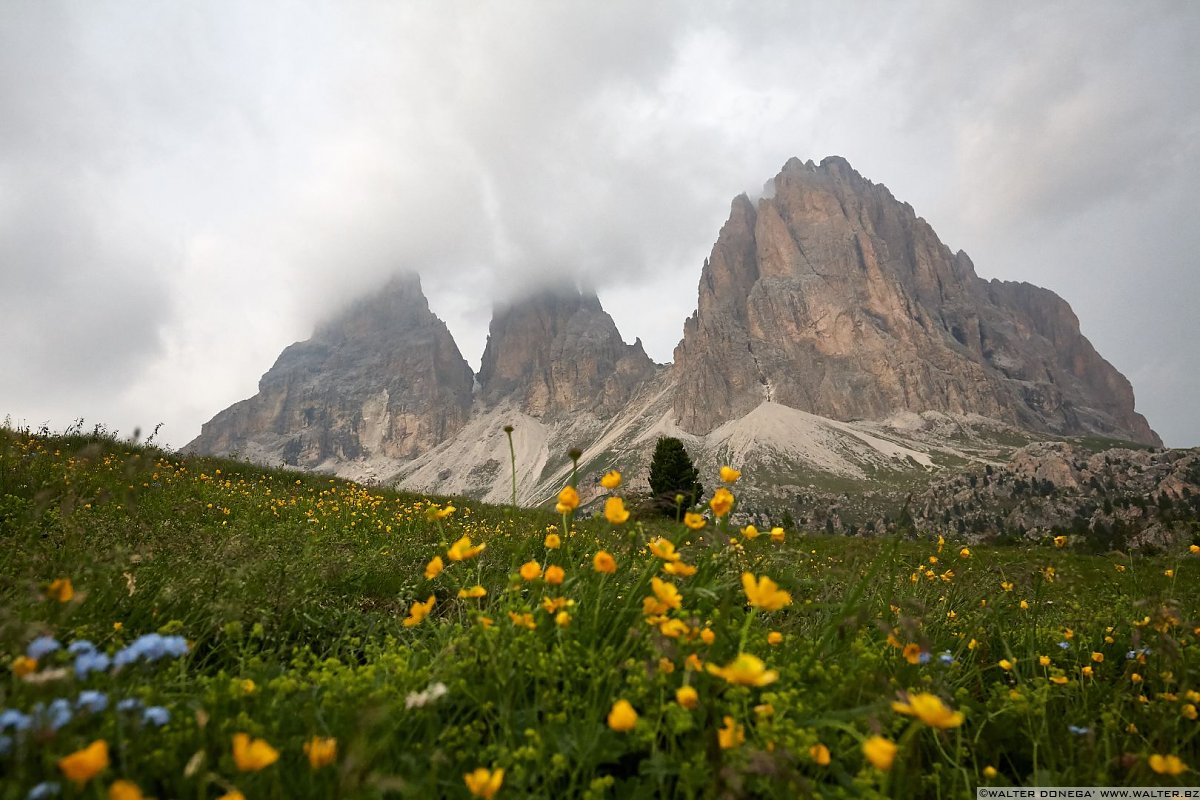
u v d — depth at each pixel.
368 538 8.41
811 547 7.05
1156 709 3.21
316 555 5.61
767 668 2.89
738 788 1.72
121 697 2.27
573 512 4.05
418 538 8.84
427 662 3.09
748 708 2.56
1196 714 3.07
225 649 3.36
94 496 6.72
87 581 3.59
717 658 2.66
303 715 2.32
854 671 3.07
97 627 3.16
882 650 3.50
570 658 2.78
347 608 4.72
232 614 3.24
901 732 2.79
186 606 3.76
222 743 2.05
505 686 2.62
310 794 1.86
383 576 5.80
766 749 2.16
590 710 2.46
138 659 2.66
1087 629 5.04
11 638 2.37
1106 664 4.43
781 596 2.10
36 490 7.31
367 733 1.96
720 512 3.19
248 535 6.25
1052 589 5.80
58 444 12.51
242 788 1.79
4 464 8.10
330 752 1.71
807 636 3.78
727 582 3.67
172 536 5.35
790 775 1.76
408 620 3.10
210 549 4.87
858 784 2.14
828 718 2.51
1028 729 3.21
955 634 4.55
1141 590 5.50
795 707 2.52
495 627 2.95
